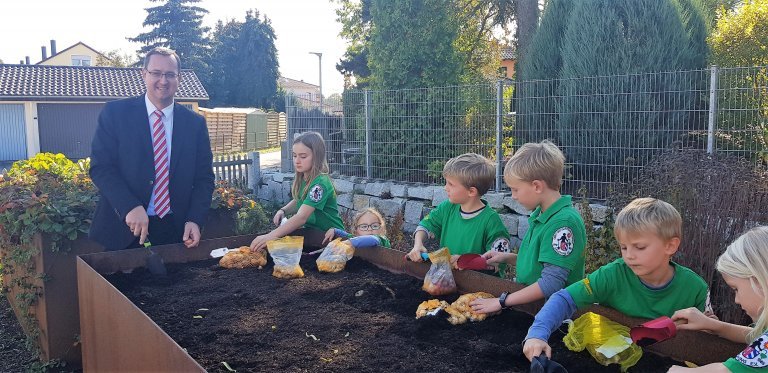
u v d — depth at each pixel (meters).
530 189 2.59
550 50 8.70
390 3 10.82
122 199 3.60
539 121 7.64
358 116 9.94
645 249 2.03
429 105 8.77
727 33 8.58
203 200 3.95
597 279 2.12
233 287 3.12
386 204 8.92
